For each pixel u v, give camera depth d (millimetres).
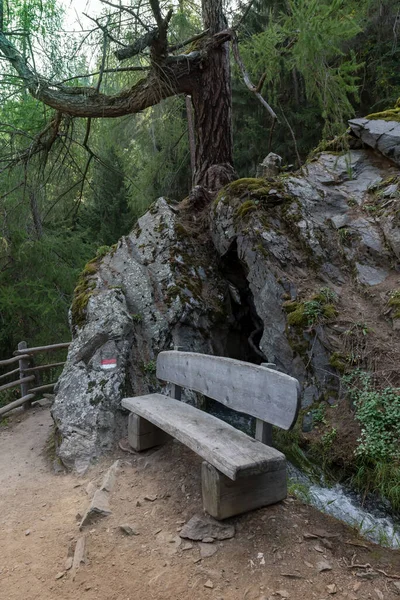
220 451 2525
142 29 5398
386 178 5574
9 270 9594
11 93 5785
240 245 5074
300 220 5082
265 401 2689
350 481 3496
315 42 4059
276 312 4609
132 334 4719
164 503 2898
